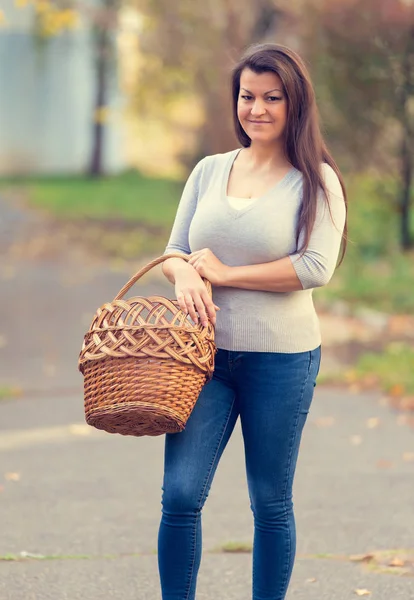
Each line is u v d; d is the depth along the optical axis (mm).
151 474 7277
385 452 7711
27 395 9750
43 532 6031
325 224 4211
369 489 6797
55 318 13727
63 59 49469
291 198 4234
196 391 3984
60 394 9797
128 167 52219
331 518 6227
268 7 22094
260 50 4250
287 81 4195
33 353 11562
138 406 3857
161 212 30062
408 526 6070
